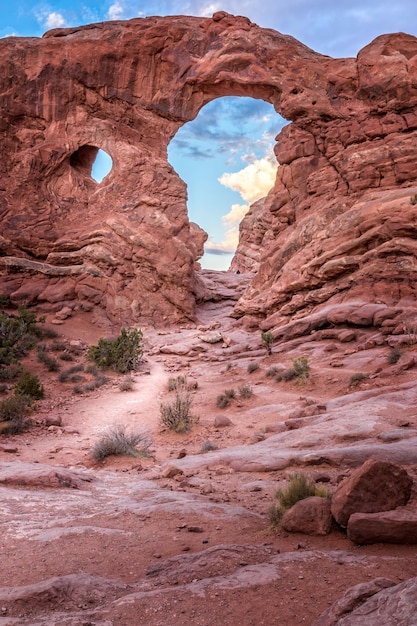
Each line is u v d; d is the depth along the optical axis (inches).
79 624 131.8
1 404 671.8
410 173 1175.0
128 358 1026.7
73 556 200.2
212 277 1886.1
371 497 215.6
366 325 967.0
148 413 719.1
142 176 1513.3
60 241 1461.6
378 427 449.4
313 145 1364.4
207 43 1529.3
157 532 229.6
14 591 158.7
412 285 1013.8
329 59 1414.9
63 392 863.7
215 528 234.4
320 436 450.9
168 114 1562.5
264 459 399.2
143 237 1459.2
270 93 1501.0
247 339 1189.1
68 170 1526.8
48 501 296.8
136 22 1537.9
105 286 1444.4
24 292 1389.0
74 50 1498.5
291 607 141.8
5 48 1478.8
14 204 1453.0
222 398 729.0
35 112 1493.6
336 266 1119.6
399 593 123.3
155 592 153.7
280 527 225.6
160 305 1454.2
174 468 395.2
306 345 986.7
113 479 393.4
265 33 1494.8
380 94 1268.5
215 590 152.6
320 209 1278.3
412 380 659.4
